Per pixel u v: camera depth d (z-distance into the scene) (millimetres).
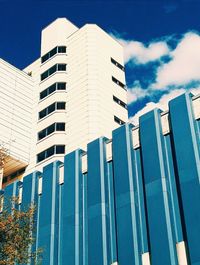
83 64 49781
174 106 27625
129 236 25812
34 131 49219
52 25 56344
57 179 33844
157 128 27938
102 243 27031
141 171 28094
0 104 48000
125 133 30000
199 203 23078
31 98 52375
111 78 51219
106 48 53250
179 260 23125
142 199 27016
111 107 48281
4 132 46562
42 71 53656
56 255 29984
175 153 26094
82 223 29859
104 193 29219
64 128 46562
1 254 22094
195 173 24109
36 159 46594
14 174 48344
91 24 53188
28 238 23453
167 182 25906
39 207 33625
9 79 50875
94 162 31156
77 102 47219
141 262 24797
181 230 23953
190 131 25734
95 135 43562
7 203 35344
